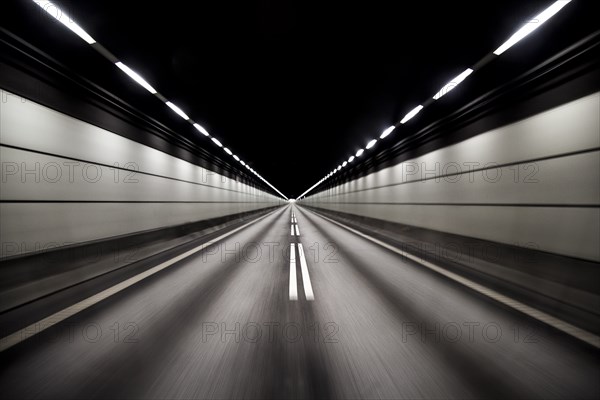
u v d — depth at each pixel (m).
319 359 2.25
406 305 3.47
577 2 3.08
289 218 25.22
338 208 27.02
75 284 4.24
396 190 11.46
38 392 1.83
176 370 2.08
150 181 7.98
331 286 4.32
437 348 2.41
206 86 6.48
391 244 8.96
